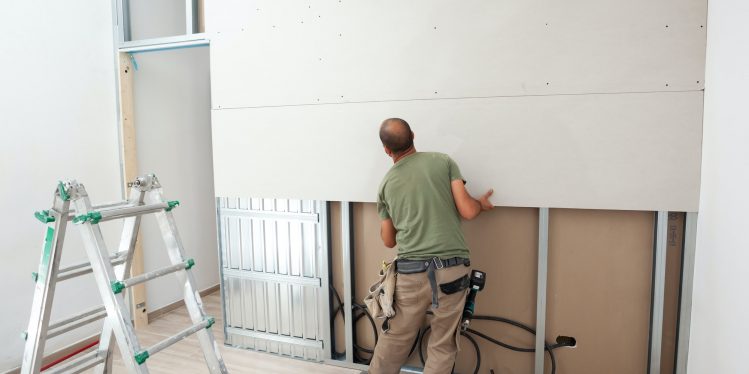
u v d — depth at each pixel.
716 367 1.62
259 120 2.57
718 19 1.68
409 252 1.91
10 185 2.38
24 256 2.46
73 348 2.73
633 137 1.95
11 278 2.40
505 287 2.26
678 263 2.02
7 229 2.37
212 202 3.91
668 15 1.87
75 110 2.73
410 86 2.25
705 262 1.78
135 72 3.11
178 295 3.55
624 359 2.13
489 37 2.10
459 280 1.87
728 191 1.54
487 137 2.15
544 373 2.25
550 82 2.04
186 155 3.60
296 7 2.44
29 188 2.48
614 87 1.96
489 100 2.13
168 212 1.91
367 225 2.50
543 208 2.10
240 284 2.80
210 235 3.89
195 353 2.74
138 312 3.15
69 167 2.70
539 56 2.04
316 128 2.46
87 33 2.79
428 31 2.20
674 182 1.92
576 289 2.16
